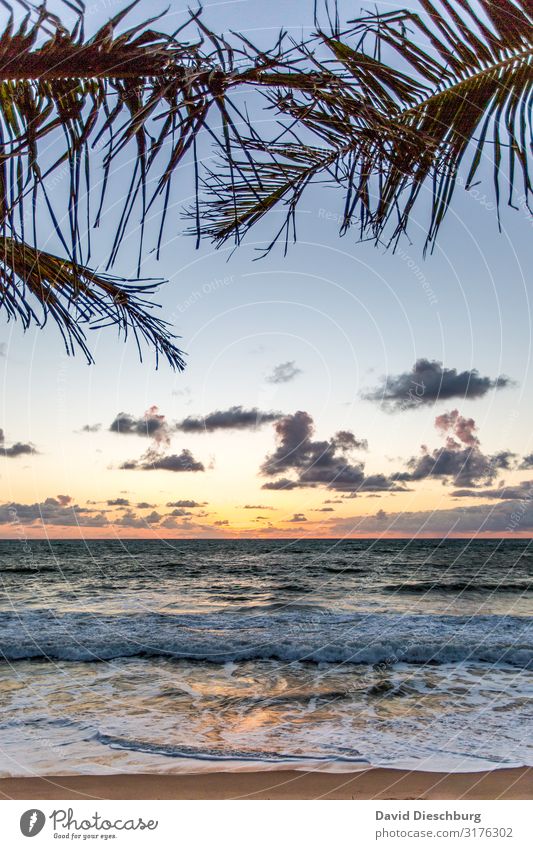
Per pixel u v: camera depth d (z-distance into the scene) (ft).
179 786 14.01
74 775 14.60
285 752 16.43
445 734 18.03
